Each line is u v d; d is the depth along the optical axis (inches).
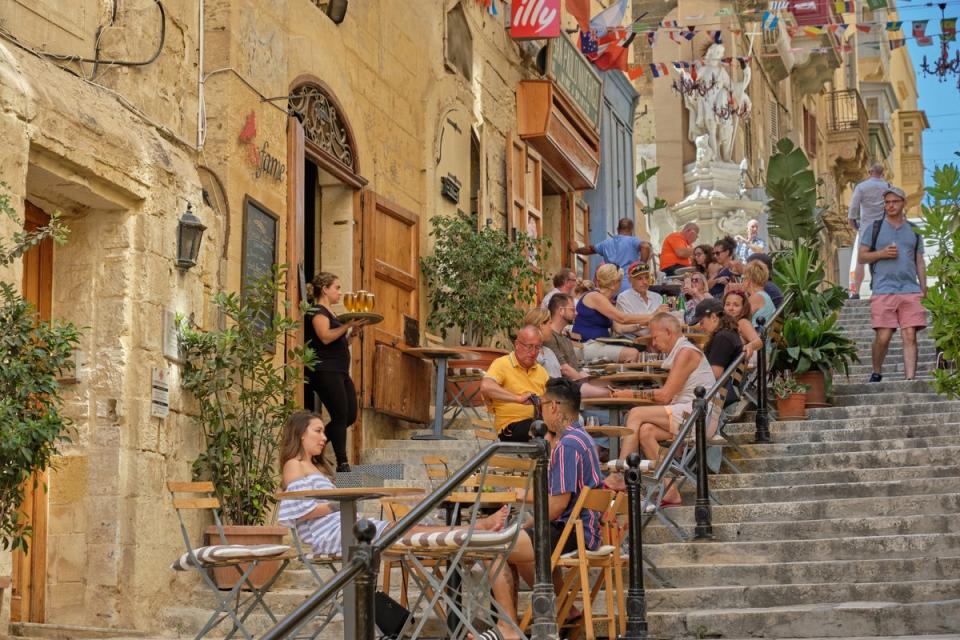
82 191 384.2
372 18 582.6
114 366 393.1
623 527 383.2
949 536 408.2
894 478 471.5
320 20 531.8
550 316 502.9
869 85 2405.3
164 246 412.2
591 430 422.0
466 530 293.1
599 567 347.6
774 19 862.5
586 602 317.4
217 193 454.0
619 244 761.6
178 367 414.6
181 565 304.5
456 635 291.7
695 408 435.2
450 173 655.8
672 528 430.3
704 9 1342.3
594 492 324.2
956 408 537.3
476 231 633.6
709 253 737.6
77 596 383.2
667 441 462.0
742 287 586.2
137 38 416.2
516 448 279.1
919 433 515.8
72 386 393.1
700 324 521.7
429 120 631.8
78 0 396.8
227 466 421.4
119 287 396.8
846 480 474.9
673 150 1343.5
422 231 623.2
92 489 386.9
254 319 430.9
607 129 954.7
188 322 422.3
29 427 308.3
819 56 1726.1
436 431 560.4
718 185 1325.0
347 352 489.7
